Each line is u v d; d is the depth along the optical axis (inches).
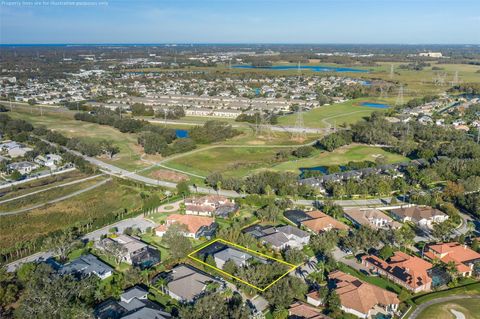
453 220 7263.8
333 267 5679.1
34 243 6318.9
